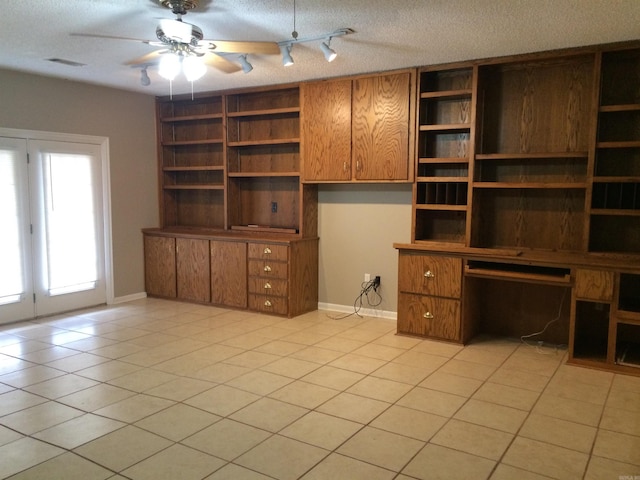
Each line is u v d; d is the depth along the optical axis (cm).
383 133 459
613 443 258
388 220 498
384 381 340
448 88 454
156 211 615
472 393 321
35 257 493
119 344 418
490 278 407
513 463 239
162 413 290
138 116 585
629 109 360
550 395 318
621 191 375
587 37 351
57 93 501
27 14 315
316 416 288
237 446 254
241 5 292
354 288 525
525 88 418
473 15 307
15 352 397
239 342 424
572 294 366
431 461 241
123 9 305
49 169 500
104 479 224
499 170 432
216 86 535
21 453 246
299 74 471
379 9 298
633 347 389
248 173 547
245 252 525
